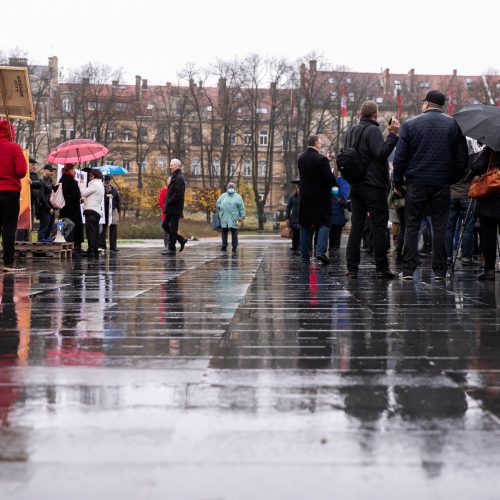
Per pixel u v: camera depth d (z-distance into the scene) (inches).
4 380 159.0
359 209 434.0
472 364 179.5
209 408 136.3
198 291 355.3
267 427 124.1
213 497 93.8
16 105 575.8
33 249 655.1
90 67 3501.5
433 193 412.2
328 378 162.9
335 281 413.1
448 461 107.5
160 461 107.3
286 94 3390.7
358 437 118.8
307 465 105.7
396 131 427.8
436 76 4512.8
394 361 182.9
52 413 132.5
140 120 3710.6
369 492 95.7
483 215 402.0
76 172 792.9
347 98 3607.3
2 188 480.4
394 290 360.2
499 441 116.9
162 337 218.4
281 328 237.1
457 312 277.7
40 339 214.1
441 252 416.5
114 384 155.6
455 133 404.2
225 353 192.5
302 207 574.2
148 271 496.1
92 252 692.7
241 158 3577.8
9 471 102.9
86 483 98.3
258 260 643.5
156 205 3334.2
